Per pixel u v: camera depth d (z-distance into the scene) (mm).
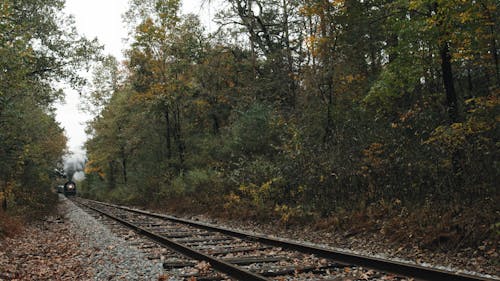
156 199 29594
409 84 13523
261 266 7199
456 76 15180
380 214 11258
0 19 14273
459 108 13445
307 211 13414
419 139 12336
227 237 11234
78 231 14430
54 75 20500
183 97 30781
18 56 14719
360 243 10117
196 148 31781
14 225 14141
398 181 11828
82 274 7078
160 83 30703
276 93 23734
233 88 30141
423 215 9773
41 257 9312
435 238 8656
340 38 16672
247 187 17094
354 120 16047
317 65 17594
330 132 16891
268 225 14297
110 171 57312
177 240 10883
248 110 22359
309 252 8195
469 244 8227
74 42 20719
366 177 12812
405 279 6020
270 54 24297
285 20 24922
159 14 29625
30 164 24812
